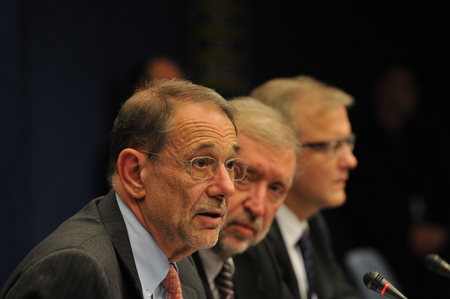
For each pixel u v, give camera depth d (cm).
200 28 848
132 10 796
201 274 383
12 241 666
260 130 385
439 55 998
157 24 816
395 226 794
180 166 290
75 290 260
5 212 661
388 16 977
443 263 405
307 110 502
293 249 516
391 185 804
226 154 299
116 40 782
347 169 515
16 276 271
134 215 302
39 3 709
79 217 304
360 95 956
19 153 675
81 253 266
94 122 752
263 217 395
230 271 401
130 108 302
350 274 627
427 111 988
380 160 806
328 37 939
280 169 389
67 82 730
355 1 959
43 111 707
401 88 873
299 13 920
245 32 879
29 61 698
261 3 892
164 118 292
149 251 301
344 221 809
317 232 564
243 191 385
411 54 990
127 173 297
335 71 943
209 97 303
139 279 290
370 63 966
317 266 540
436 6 999
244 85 874
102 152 696
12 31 673
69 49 735
